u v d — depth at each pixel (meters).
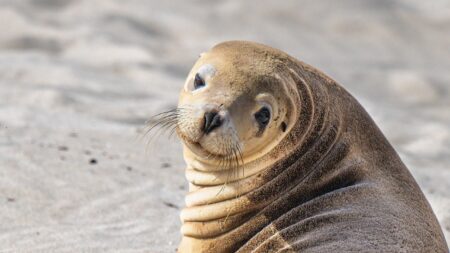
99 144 34.06
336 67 64.62
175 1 74.50
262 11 74.44
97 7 68.75
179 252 20.80
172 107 42.88
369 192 19.97
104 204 28.14
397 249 19.00
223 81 20.06
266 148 20.11
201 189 20.39
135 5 71.19
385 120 48.25
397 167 20.92
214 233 20.22
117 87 47.50
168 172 31.66
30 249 24.28
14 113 37.97
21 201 27.56
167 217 27.64
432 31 75.25
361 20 74.75
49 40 59.31
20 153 31.06
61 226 26.27
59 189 28.69
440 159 40.41
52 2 68.25
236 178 20.08
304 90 20.58
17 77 46.53
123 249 24.73
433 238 20.16
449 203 29.53
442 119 52.62
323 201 19.78
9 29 60.31
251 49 20.80
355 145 20.66
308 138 20.30
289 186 20.06
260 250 19.58
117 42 59.88
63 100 41.44
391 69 65.31
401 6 79.75
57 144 33.16
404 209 20.02
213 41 65.56
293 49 67.88
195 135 19.62
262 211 19.98
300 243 19.20
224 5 74.50
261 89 20.02
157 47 61.72
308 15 74.81
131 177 30.56
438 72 66.12
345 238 19.05
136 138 35.50
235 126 19.62
